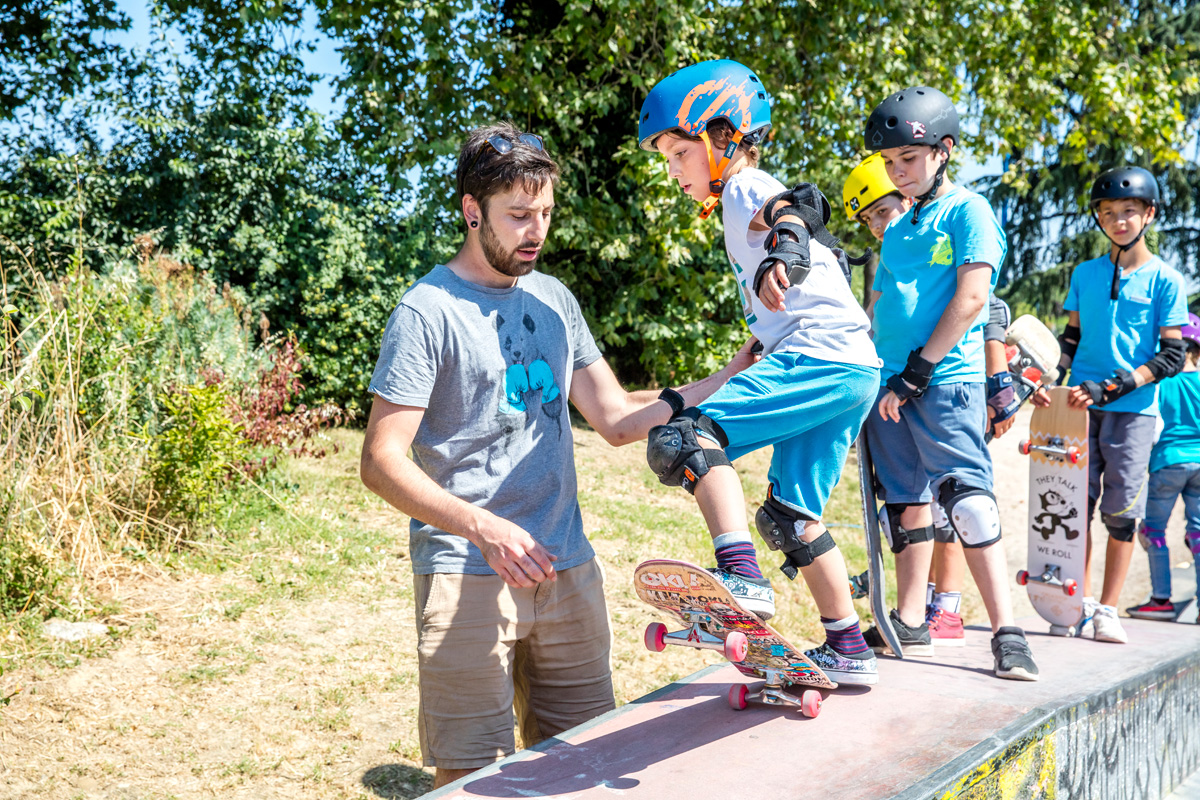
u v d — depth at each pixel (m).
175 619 4.84
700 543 6.96
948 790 1.76
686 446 1.96
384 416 2.03
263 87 11.29
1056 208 23.50
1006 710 2.22
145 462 5.95
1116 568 4.08
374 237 10.98
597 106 9.70
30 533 4.97
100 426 5.86
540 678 2.34
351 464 8.32
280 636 4.77
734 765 1.85
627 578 6.07
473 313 2.14
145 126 10.20
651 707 2.23
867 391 2.05
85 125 10.82
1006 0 11.45
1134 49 13.23
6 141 10.53
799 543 2.16
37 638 4.43
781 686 2.21
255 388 8.08
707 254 11.55
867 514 2.68
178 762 3.60
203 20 11.18
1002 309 3.86
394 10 9.22
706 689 2.38
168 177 10.37
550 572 1.90
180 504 5.88
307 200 10.72
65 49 11.21
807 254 1.93
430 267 11.40
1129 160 22.17
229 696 4.13
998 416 3.59
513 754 1.96
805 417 2.00
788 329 2.11
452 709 2.13
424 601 2.16
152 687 4.15
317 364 10.39
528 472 2.19
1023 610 6.20
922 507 2.85
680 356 11.71
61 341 5.82
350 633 4.89
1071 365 4.30
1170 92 12.91
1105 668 2.91
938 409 2.70
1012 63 12.47
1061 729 2.29
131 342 6.66
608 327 11.35
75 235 9.41
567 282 11.52
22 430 5.45
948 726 2.09
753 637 1.91
